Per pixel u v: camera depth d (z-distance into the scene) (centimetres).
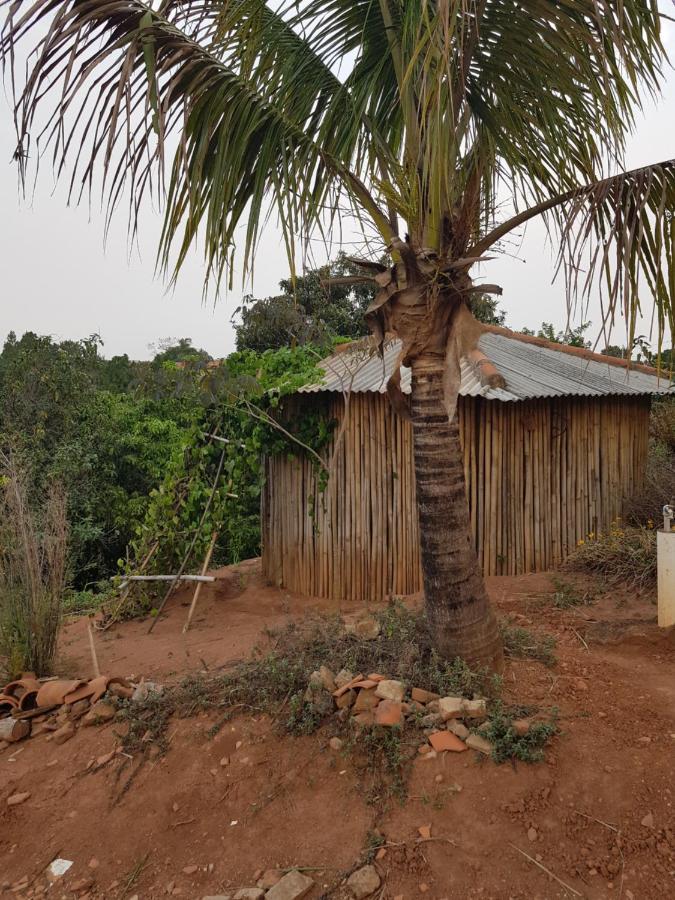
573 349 803
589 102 355
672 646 416
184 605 664
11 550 449
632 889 228
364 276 343
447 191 315
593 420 661
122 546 1295
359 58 374
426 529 344
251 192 335
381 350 344
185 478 675
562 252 283
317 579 661
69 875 262
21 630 434
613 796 268
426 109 307
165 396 705
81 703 376
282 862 254
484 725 300
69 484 1176
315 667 364
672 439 829
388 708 307
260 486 669
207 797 292
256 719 335
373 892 235
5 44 255
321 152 331
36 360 1260
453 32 267
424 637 380
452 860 244
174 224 308
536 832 252
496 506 612
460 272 324
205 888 247
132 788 306
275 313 684
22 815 298
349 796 281
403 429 612
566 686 354
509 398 553
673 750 295
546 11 309
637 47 320
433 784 278
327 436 642
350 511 637
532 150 384
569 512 642
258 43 348
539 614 489
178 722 345
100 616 656
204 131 310
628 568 545
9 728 358
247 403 623
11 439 998
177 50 304
